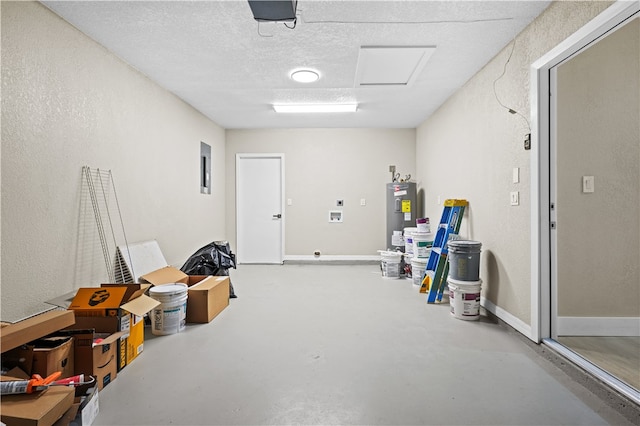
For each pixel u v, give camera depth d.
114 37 2.77
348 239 6.17
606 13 1.85
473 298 3.12
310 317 3.21
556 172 2.53
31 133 2.20
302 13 2.45
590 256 2.70
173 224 4.19
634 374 2.04
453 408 1.77
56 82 2.40
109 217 2.98
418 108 4.89
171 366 2.23
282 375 2.11
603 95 2.65
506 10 2.42
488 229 3.29
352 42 2.91
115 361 2.10
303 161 6.14
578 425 1.64
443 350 2.48
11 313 2.07
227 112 5.04
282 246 6.18
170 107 4.12
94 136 2.80
